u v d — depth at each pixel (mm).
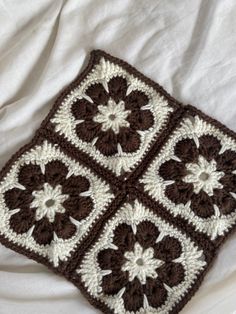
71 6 928
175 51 910
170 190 861
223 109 892
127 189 859
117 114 881
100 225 845
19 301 803
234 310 833
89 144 871
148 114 885
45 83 882
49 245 830
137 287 833
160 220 854
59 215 840
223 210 855
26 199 839
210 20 904
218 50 902
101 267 830
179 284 833
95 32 922
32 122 876
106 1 928
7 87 897
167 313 822
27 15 934
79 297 831
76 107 880
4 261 839
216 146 873
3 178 838
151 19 921
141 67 909
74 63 900
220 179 866
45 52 928
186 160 870
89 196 850
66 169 859
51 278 825
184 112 882
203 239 846
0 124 870
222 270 833
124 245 840
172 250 844
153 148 877
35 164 850
